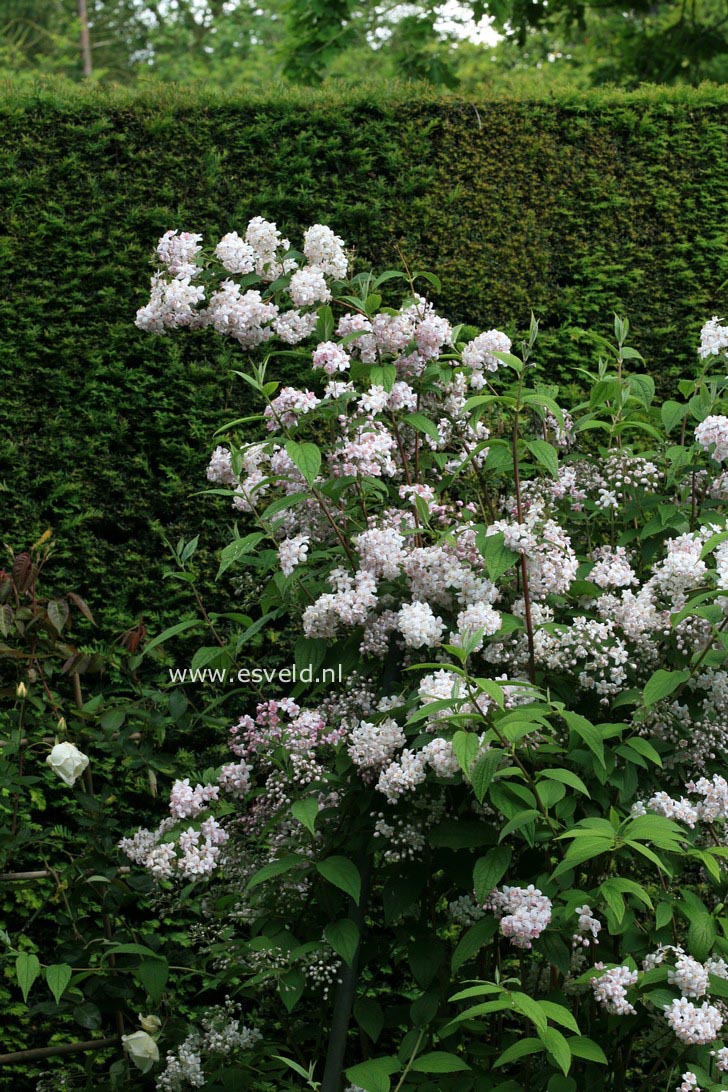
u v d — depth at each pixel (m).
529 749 2.27
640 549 2.88
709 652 2.35
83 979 3.03
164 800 3.96
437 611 2.67
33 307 4.07
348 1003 2.54
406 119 4.37
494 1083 2.34
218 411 4.14
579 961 2.50
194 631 4.05
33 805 3.82
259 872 2.43
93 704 3.22
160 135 4.21
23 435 4.09
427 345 2.84
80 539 4.05
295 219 4.27
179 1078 2.75
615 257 4.43
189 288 2.74
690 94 4.51
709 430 2.56
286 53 9.18
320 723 2.61
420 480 2.97
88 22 19.66
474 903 2.53
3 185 4.09
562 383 4.39
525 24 9.87
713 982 2.14
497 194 4.38
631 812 2.25
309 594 2.71
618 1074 2.57
